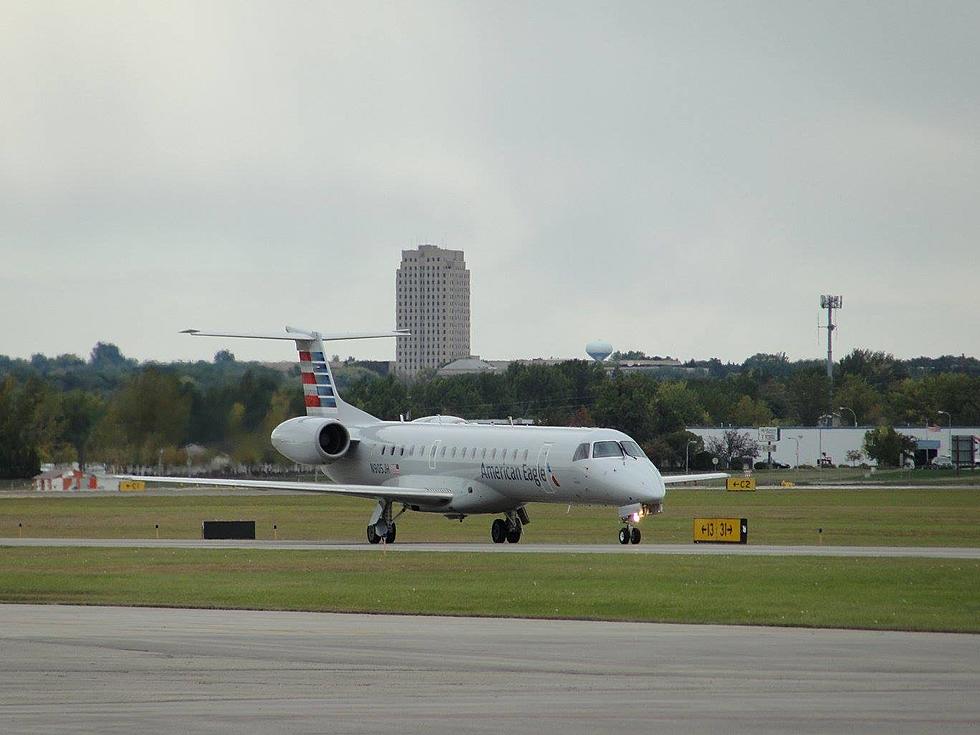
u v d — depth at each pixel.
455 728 51.25
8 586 107.00
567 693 57.81
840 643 72.81
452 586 104.12
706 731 50.75
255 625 81.25
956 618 84.12
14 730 51.03
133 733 50.47
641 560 125.88
